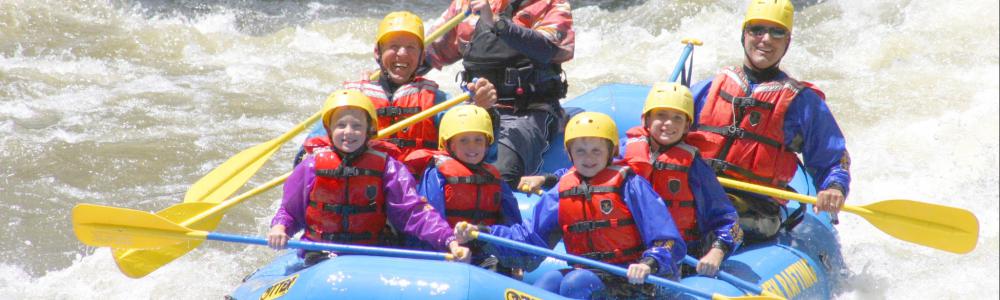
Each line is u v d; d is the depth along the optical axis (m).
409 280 9.13
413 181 10.59
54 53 24.92
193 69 24.75
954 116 22.45
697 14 27.77
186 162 19.02
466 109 10.82
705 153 11.81
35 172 18.17
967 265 15.87
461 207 10.76
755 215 11.97
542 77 13.39
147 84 23.47
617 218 10.38
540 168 13.73
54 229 16.22
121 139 19.92
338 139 10.37
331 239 10.54
